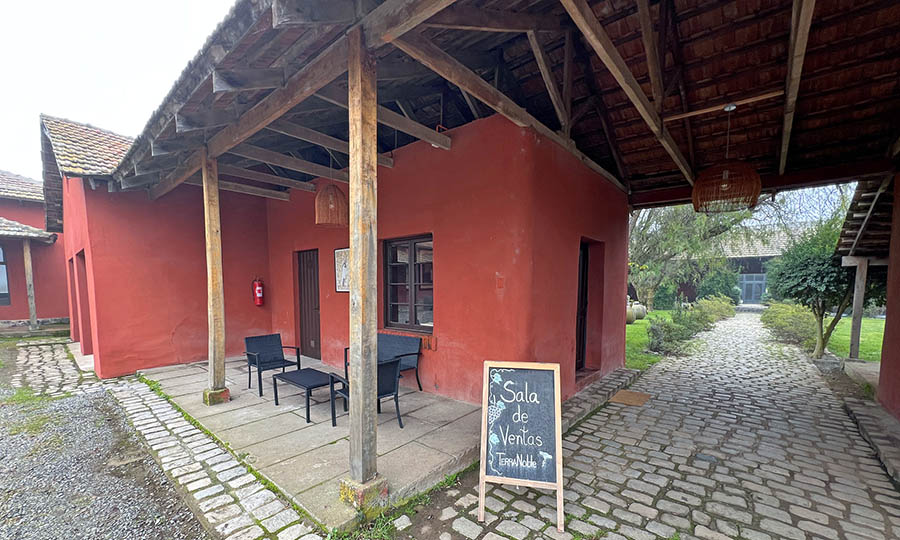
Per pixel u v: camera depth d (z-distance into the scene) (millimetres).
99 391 4730
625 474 2826
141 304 5578
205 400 4070
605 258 5262
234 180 6465
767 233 10727
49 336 9477
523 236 3555
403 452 2875
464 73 2641
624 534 2135
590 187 4758
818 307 7422
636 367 6508
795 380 5664
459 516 2287
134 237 5520
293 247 6340
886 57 3312
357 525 2141
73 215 6738
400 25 1953
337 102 2812
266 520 2174
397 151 4594
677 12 3352
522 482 2295
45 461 2969
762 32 3311
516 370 2514
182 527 2176
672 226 11109
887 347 4227
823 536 2135
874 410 4090
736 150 4719
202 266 6152
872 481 2744
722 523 2246
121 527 2188
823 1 3016
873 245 6141
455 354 4098
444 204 4145
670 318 12570
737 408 4359
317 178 5797
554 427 2359
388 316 5070
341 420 3621
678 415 4121
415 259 4723
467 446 2984
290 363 4656
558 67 4188
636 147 5172
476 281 3889
